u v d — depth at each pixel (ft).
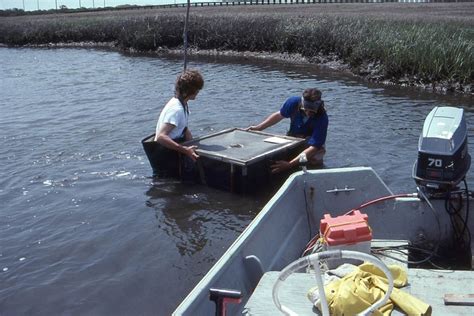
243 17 99.81
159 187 22.89
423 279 10.68
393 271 10.49
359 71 57.52
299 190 15.14
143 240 18.48
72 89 50.44
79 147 29.07
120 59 81.97
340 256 8.24
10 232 19.38
